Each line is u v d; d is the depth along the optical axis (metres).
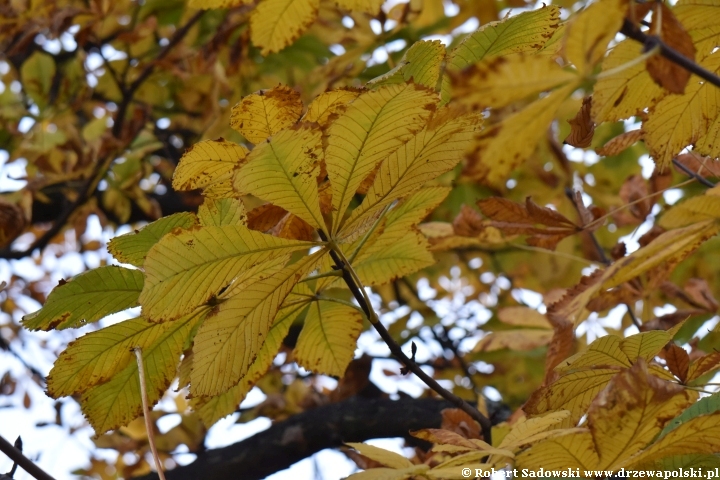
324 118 1.12
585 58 0.95
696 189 2.00
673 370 1.17
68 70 2.50
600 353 1.15
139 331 1.16
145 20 2.55
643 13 1.01
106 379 1.17
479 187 2.25
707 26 1.10
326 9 2.24
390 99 1.03
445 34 2.38
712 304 1.44
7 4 2.15
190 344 1.22
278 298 1.11
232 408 1.28
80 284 1.13
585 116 1.13
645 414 1.04
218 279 1.09
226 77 2.40
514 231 1.34
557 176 2.30
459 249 2.55
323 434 2.00
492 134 0.96
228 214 1.13
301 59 2.47
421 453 1.35
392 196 1.10
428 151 1.09
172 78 2.58
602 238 2.39
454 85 0.94
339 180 1.07
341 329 1.28
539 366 2.38
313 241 1.09
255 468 2.00
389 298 2.66
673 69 0.98
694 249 1.23
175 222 1.13
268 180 1.05
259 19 1.29
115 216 2.67
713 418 1.04
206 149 1.11
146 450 2.25
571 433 1.06
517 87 0.94
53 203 2.79
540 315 1.58
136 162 2.45
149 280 1.06
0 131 2.69
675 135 1.15
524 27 1.13
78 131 2.43
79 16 2.21
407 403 2.03
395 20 1.98
